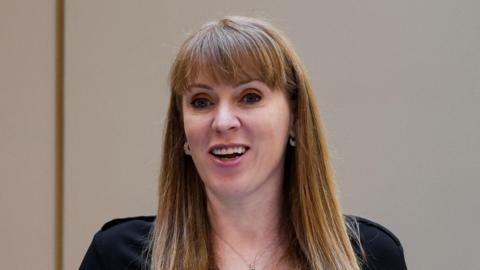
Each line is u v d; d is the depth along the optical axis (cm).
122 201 357
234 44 196
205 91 199
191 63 198
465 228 338
